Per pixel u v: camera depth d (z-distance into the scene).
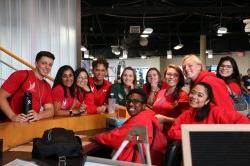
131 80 4.12
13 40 4.98
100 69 4.09
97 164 1.06
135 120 2.20
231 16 10.14
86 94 3.40
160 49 17.20
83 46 13.96
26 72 2.62
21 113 2.42
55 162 1.54
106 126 3.04
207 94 2.30
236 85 3.29
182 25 13.16
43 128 2.38
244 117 2.22
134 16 9.97
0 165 1.63
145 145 1.43
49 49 5.30
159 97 3.35
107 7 8.22
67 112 3.00
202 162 0.88
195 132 0.90
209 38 15.34
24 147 2.07
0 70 4.84
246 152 0.88
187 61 2.95
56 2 5.43
